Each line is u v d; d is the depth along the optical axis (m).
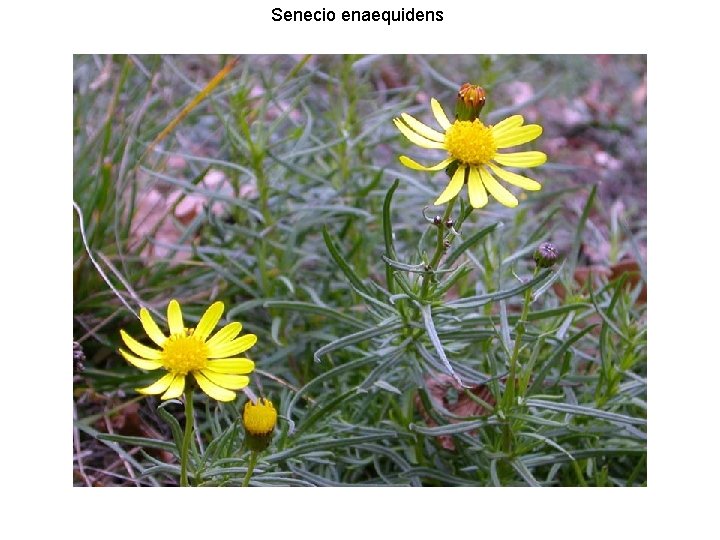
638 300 0.26
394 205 0.27
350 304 0.24
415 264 0.19
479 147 0.16
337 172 0.27
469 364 0.21
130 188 0.27
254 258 0.25
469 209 0.17
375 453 0.21
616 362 0.22
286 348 0.23
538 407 0.19
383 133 0.30
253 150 0.23
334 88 0.31
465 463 0.20
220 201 0.26
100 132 0.25
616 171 0.36
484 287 0.23
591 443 0.20
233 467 0.17
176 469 0.17
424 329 0.18
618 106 0.40
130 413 0.22
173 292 0.25
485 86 0.29
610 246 0.29
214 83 0.23
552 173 0.35
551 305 0.23
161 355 0.16
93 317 0.24
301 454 0.18
